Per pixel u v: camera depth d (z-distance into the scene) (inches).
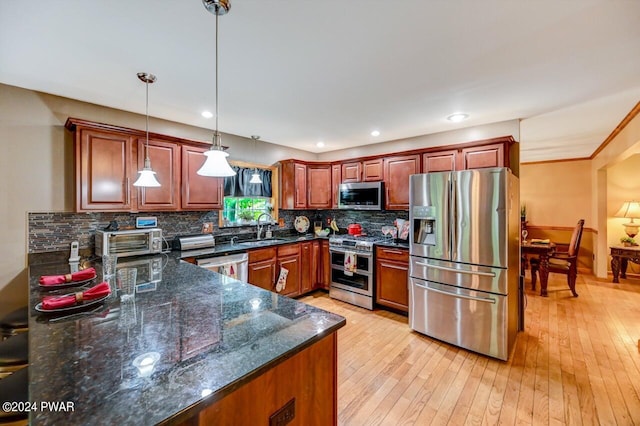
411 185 117.4
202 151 127.8
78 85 90.0
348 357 98.2
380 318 132.2
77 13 55.6
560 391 79.7
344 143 174.9
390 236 159.3
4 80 86.7
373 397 78.0
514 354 99.7
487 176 97.9
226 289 66.1
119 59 74.1
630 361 94.4
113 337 42.1
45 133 96.6
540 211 234.4
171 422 26.1
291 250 154.3
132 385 30.6
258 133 150.7
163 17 57.2
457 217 104.3
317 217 199.8
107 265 78.0
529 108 110.0
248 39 65.1
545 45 67.6
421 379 85.8
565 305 147.5
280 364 39.4
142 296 60.9
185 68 79.0
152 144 112.3
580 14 56.4
